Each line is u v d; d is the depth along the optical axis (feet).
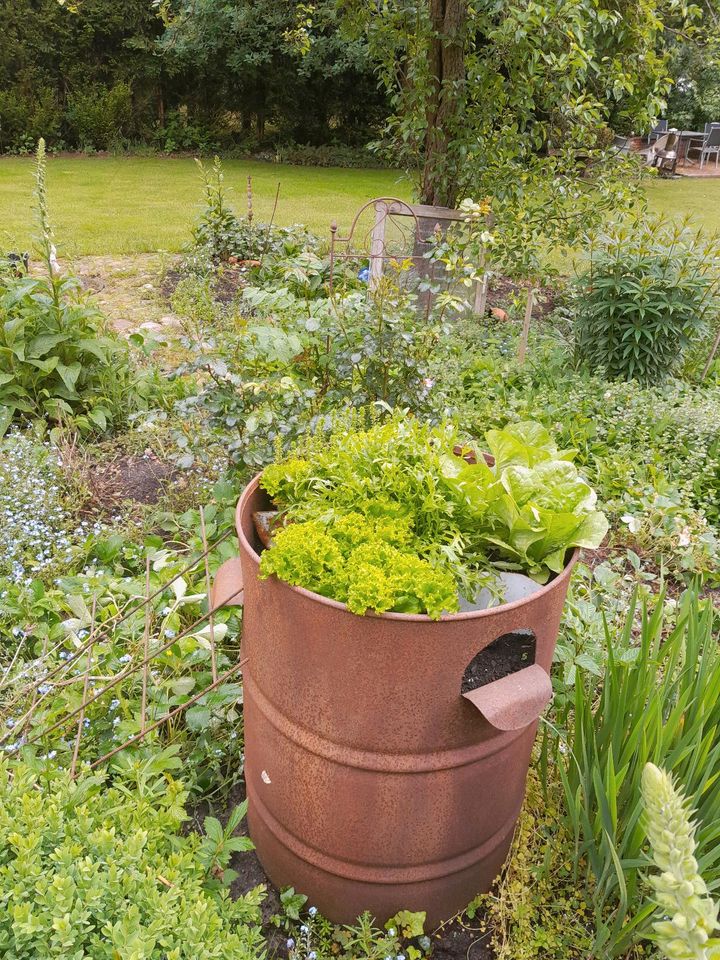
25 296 13.74
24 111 55.21
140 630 8.64
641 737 5.82
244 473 11.33
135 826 5.28
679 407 15.64
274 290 16.84
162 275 23.80
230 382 11.04
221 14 52.42
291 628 5.20
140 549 10.46
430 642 4.88
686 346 17.57
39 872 4.44
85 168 50.01
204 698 7.64
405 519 5.73
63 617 9.37
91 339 14.30
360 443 6.33
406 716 5.16
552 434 14.28
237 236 24.93
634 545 11.94
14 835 4.58
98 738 7.59
